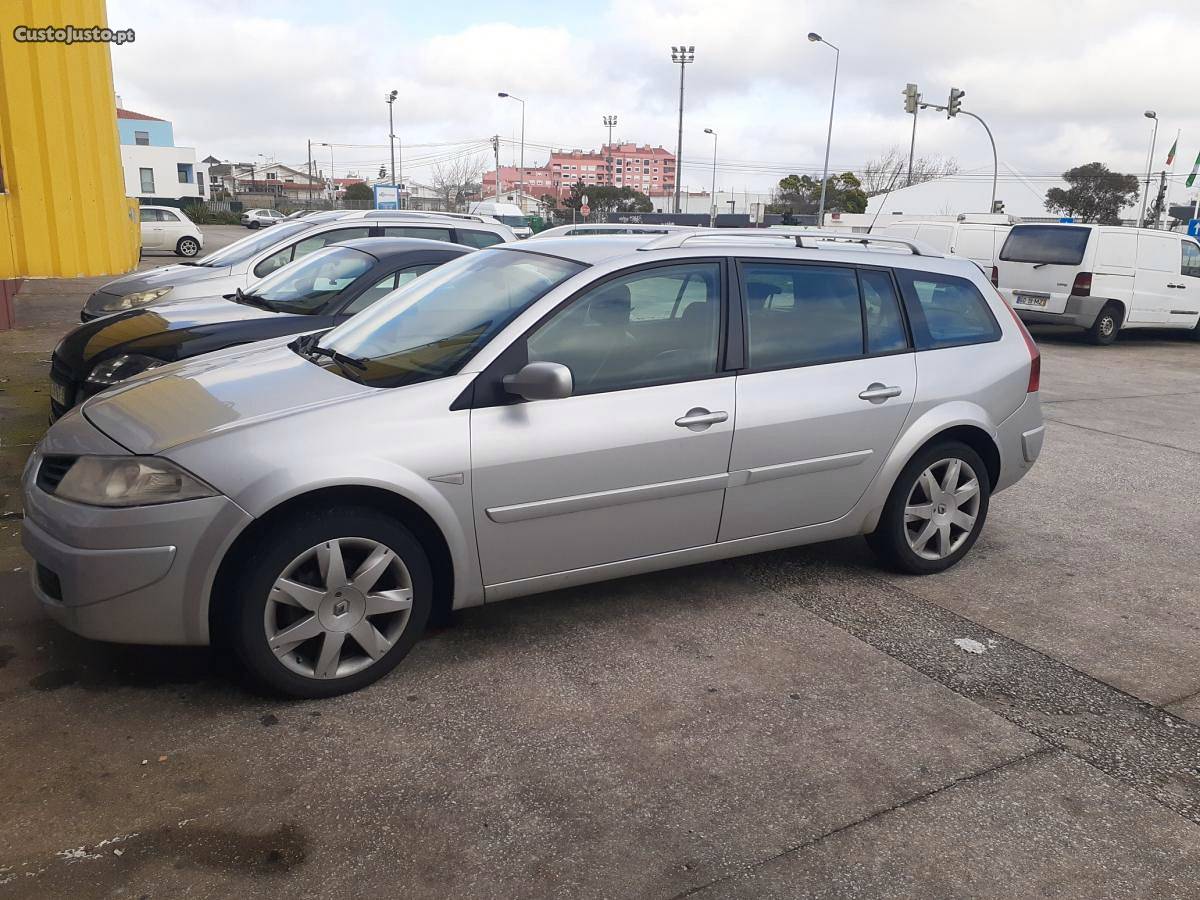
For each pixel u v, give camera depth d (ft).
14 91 31.24
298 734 9.89
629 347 11.95
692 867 8.14
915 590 14.52
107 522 9.57
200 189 246.06
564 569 11.87
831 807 9.04
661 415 11.91
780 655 12.15
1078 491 20.52
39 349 32.63
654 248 12.53
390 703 10.57
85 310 27.37
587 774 9.41
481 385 10.96
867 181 283.79
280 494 9.72
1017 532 17.60
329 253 22.22
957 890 7.98
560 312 11.52
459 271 13.84
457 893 7.72
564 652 11.98
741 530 13.06
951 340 14.66
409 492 10.39
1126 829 8.87
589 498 11.60
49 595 10.18
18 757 9.30
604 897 7.74
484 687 11.02
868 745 10.12
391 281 20.39
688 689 11.18
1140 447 24.88
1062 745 10.28
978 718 10.78
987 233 51.52
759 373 12.79
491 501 11.00
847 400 13.35
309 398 10.72
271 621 10.05
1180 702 11.35
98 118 34.27
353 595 10.44
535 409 11.18
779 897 7.82
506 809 8.82
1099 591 14.82
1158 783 9.64
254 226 178.91
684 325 12.35
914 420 14.05
